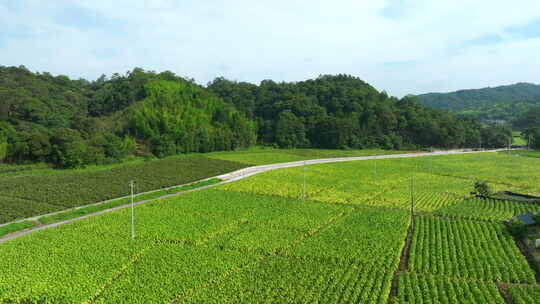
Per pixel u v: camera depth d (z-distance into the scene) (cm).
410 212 6750
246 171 10906
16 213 5959
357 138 18200
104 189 7719
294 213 6394
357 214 6488
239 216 6128
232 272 4059
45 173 8981
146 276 3919
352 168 11881
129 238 4988
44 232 5175
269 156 14175
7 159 9506
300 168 11419
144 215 6050
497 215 6562
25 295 3534
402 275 4084
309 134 18625
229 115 16650
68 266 4119
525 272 4194
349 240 5103
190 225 5575
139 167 10156
